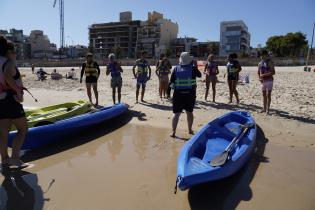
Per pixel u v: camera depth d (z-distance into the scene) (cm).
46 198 517
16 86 556
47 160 684
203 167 516
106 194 530
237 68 1190
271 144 778
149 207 490
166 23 12825
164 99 1329
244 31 12825
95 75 1178
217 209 485
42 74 2583
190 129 853
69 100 1383
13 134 673
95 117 891
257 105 1196
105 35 13438
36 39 15825
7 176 595
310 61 6209
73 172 619
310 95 1455
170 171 621
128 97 1408
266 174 606
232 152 625
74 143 801
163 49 11562
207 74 1246
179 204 498
